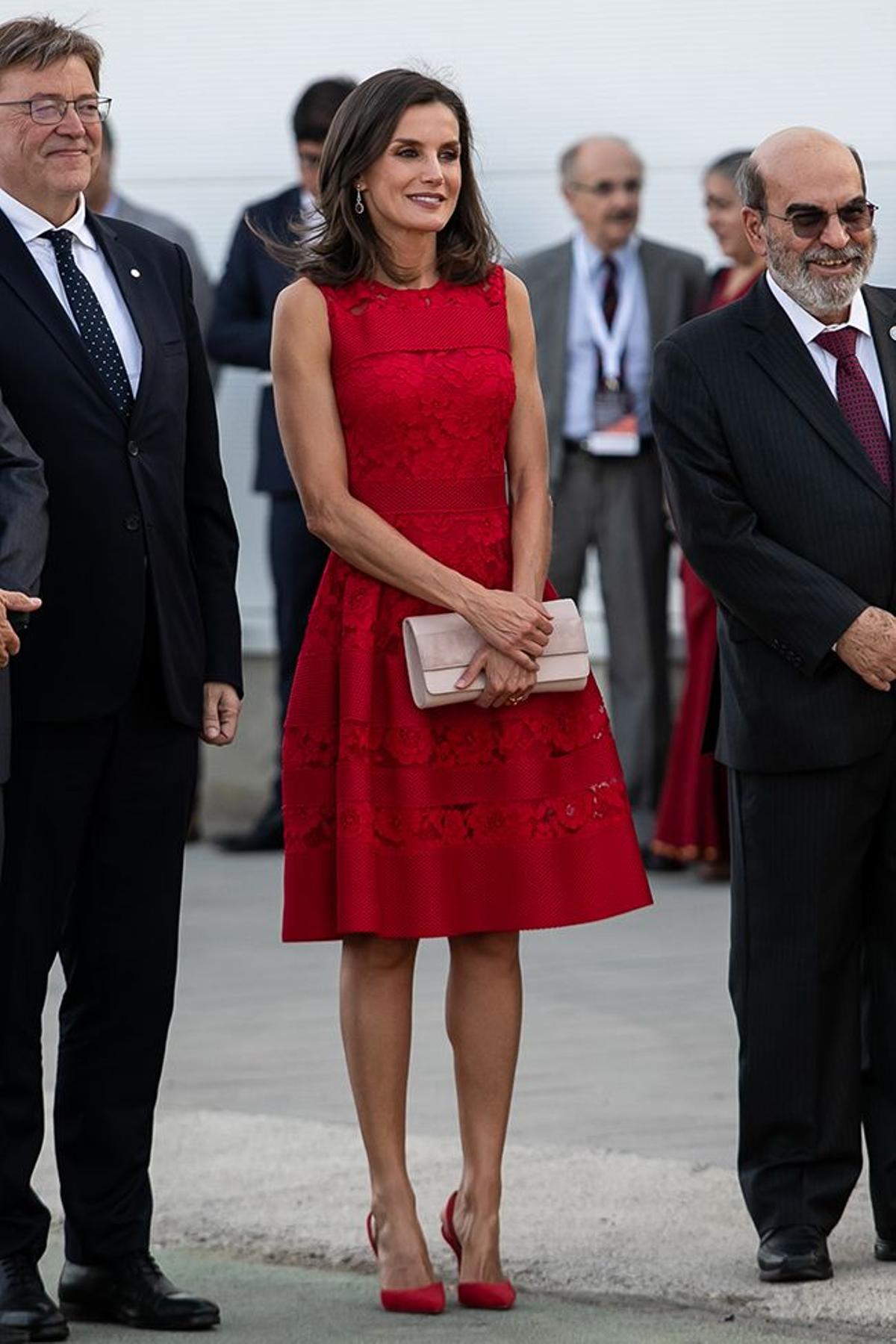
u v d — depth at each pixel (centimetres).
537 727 1794
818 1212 1822
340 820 1766
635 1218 1950
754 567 1778
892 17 3694
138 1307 1734
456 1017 1823
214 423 1823
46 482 1708
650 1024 2620
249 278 3447
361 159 1775
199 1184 2072
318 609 1811
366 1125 1808
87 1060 1769
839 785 1800
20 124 1702
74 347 1717
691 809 3359
